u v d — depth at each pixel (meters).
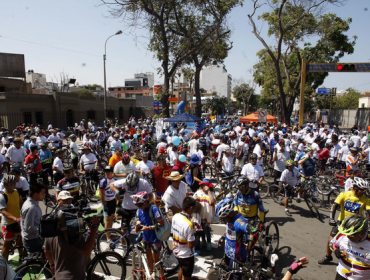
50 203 7.11
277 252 5.61
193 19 24.86
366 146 13.48
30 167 8.45
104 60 24.34
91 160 8.97
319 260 5.23
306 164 8.37
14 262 5.25
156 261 4.38
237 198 5.36
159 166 6.70
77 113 32.50
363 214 5.03
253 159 7.06
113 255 4.32
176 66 23.69
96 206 8.13
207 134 15.74
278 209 8.19
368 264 3.20
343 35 26.89
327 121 40.62
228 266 3.80
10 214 4.78
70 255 3.23
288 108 28.84
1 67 33.47
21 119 26.20
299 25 25.67
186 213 4.00
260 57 35.62
